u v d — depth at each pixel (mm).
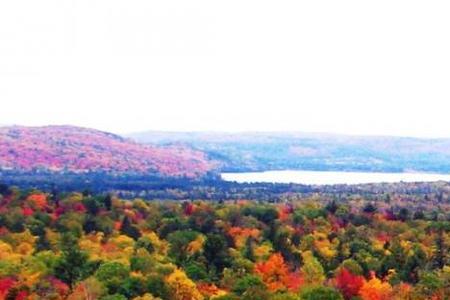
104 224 148750
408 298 99188
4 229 137375
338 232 151875
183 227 149500
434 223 153750
